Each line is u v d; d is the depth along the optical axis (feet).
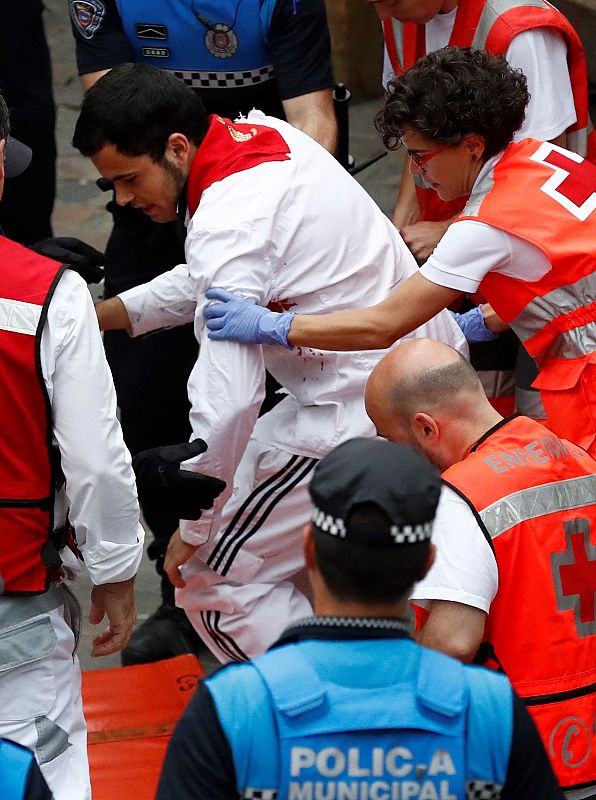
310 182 37.22
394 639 20.03
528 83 44.68
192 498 35.37
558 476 28.84
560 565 28.19
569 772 28.17
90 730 41.24
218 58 47.73
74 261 37.86
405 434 30.42
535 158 34.91
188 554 38.19
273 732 19.30
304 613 40.50
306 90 48.03
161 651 47.03
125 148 36.04
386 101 35.91
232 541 38.86
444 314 41.32
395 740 19.45
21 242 56.24
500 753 19.76
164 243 47.73
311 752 19.29
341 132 50.88
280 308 37.60
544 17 44.47
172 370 48.24
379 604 20.12
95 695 43.09
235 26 47.03
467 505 27.81
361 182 84.28
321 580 20.43
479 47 45.03
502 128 34.78
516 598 27.91
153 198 37.27
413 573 20.17
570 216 33.96
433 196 49.06
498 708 19.88
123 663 46.91
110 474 29.50
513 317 35.68
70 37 104.42
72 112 93.66
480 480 28.19
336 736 19.35
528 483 28.40
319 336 34.76
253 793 19.35
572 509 28.68
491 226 33.81
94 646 33.01
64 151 88.69
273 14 46.85
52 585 30.76
